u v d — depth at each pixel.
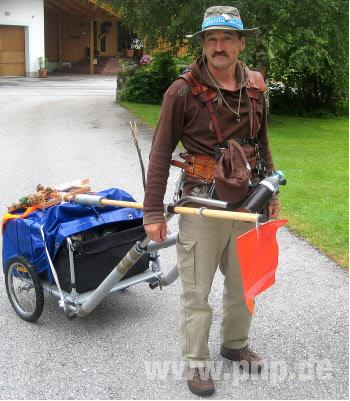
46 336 3.77
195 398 3.09
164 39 15.37
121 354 3.54
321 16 13.44
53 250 3.66
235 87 2.91
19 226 3.87
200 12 12.64
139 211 3.92
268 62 14.93
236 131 2.91
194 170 2.94
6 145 11.06
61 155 10.15
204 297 3.03
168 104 2.87
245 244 2.67
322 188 8.09
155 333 3.79
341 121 17.53
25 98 19.39
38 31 30.55
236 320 3.27
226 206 2.75
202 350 3.10
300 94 18.56
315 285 4.57
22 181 8.27
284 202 7.16
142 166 3.30
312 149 11.89
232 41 2.81
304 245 5.53
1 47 30.39
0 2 29.42
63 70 34.88
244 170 2.76
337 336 3.75
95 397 3.11
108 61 36.22
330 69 16.84
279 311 4.11
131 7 14.71
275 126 15.80
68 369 3.38
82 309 3.54
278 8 12.30
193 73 2.85
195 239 2.96
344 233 5.86
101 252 3.71
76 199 3.73
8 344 3.67
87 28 36.12
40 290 3.76
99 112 15.89
